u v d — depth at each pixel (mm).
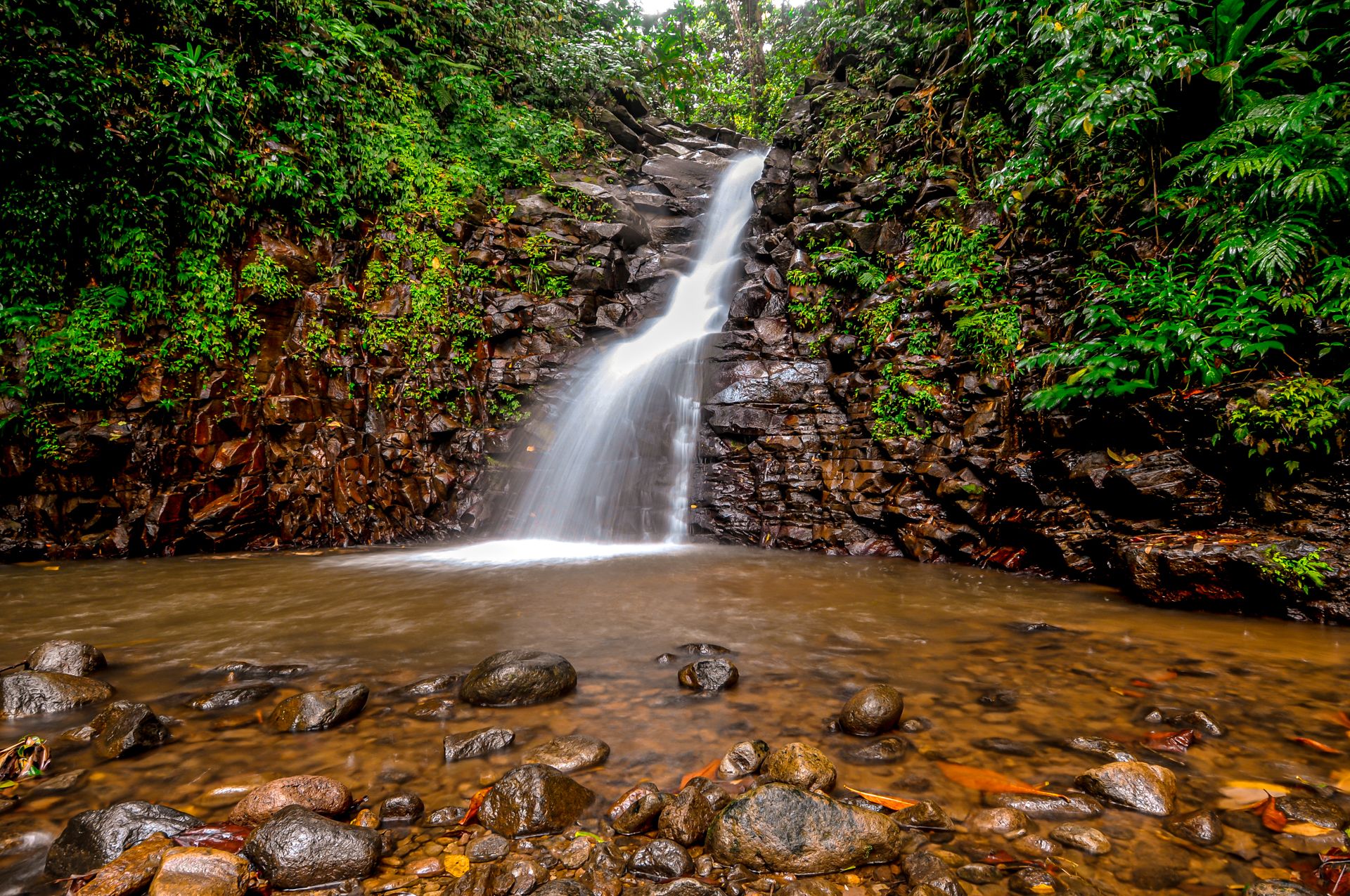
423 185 10320
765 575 6293
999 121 9273
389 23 11766
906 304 8586
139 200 7863
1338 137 5523
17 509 7387
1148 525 5660
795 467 8523
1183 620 4523
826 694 2977
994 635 4047
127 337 7922
